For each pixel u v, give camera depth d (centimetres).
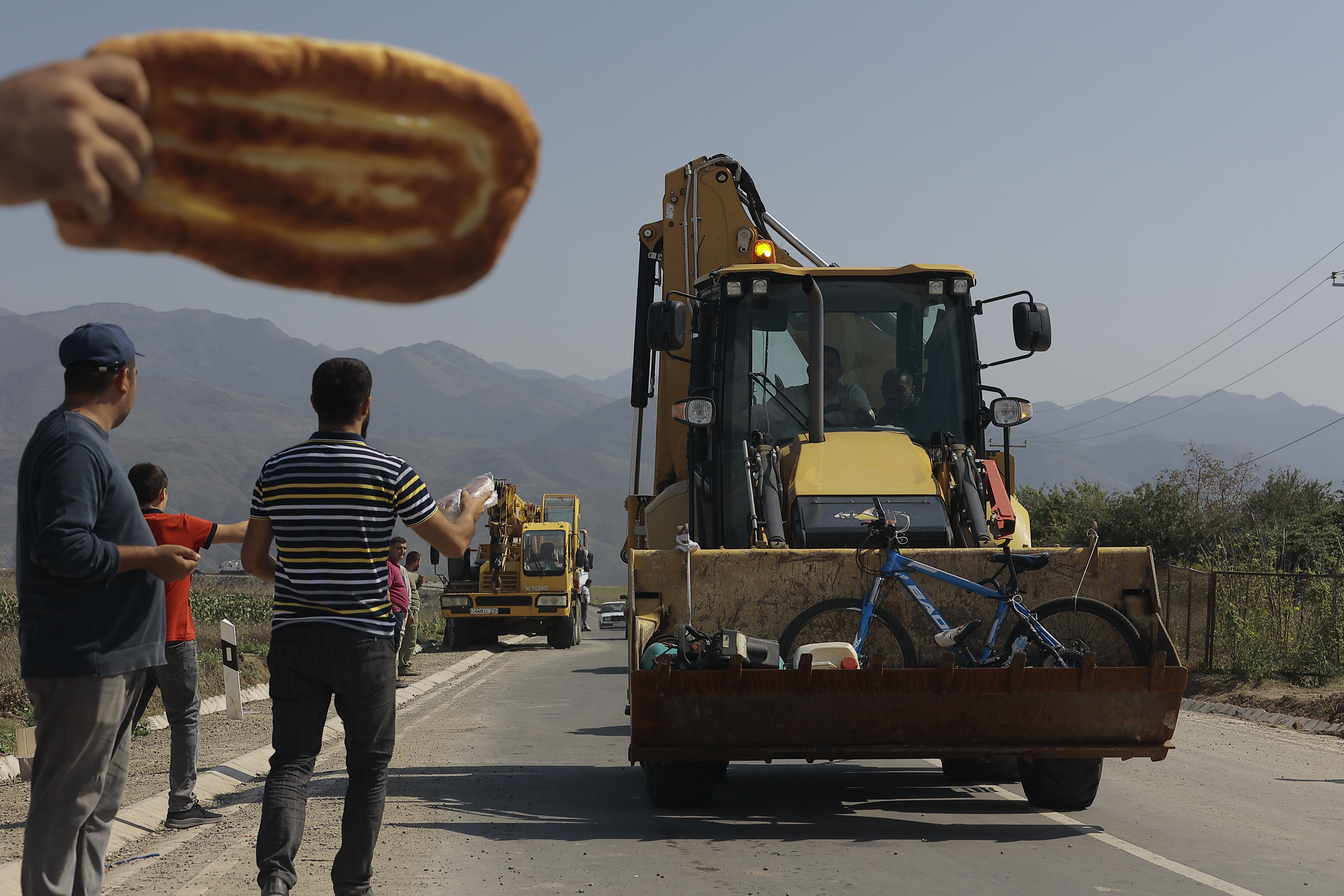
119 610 405
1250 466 4044
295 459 448
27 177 68
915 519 796
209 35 74
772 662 702
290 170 80
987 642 740
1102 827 711
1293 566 2559
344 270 84
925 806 787
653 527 1029
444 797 813
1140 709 692
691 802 771
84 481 392
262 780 938
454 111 79
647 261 1238
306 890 527
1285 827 723
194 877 560
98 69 70
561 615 3312
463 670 2373
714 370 892
